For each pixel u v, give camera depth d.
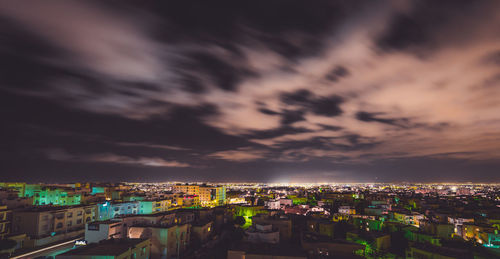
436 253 68.56
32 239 91.62
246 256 62.12
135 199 166.00
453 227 103.75
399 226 104.94
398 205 198.25
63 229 105.75
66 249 89.94
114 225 82.00
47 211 101.31
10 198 113.88
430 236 89.62
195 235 93.81
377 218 134.25
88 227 81.31
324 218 122.62
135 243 66.12
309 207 179.50
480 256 78.50
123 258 58.81
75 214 111.94
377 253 83.75
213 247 89.81
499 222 129.88
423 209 185.00
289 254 61.94
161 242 77.12
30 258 81.62
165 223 86.75
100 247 62.09
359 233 98.56
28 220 97.31
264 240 83.62
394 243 92.88
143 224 84.50
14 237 88.81
